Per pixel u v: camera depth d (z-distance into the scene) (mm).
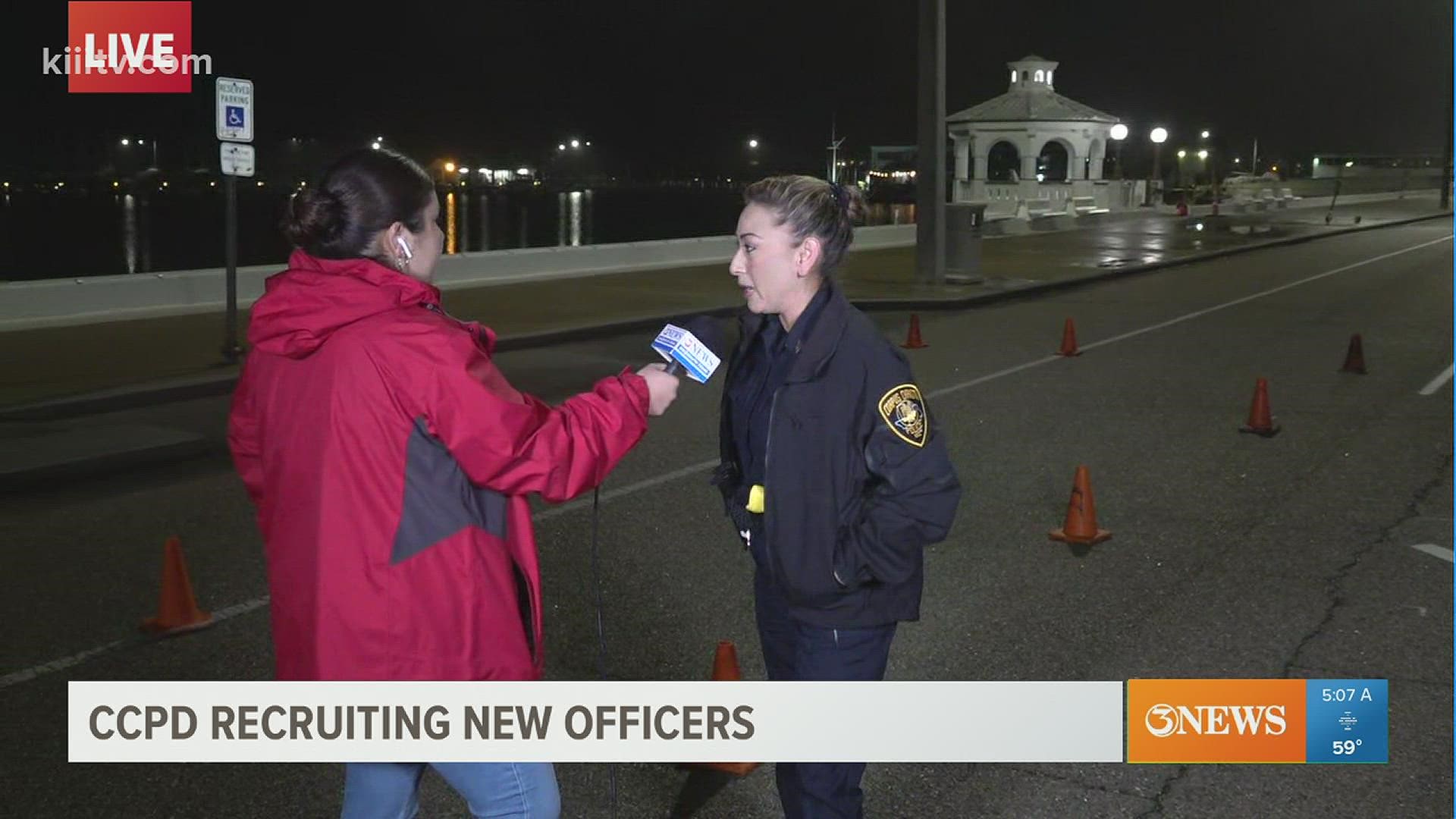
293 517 2418
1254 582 6277
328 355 2350
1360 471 8609
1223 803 4074
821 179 2879
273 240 63281
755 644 5457
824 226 2783
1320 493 8039
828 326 2791
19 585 6320
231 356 12531
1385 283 23203
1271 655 5324
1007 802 4094
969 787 4188
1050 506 7742
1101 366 13352
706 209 112688
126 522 7535
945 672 5145
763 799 4145
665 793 4184
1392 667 5207
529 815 2646
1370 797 4113
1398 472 8578
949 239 22422
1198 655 5328
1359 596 6074
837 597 2857
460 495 2406
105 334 14234
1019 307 19438
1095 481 8367
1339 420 10375
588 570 6465
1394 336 15773
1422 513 7562
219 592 6215
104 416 10594
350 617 2375
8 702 4871
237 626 5734
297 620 2436
